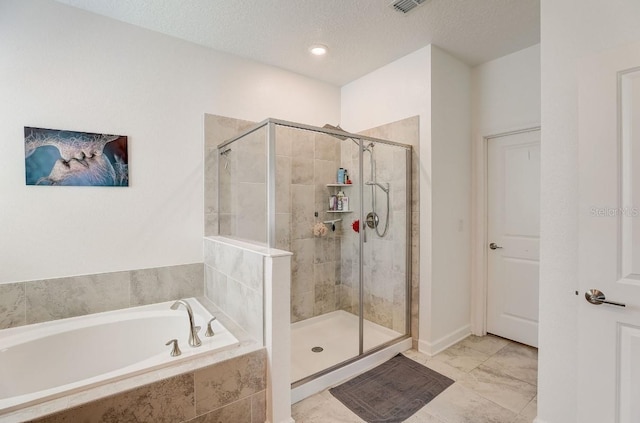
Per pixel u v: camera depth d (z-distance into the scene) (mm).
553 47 1595
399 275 2814
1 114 1837
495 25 2297
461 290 2895
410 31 2369
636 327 1298
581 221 1430
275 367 1733
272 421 1728
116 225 2211
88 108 2094
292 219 2639
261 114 2850
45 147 1956
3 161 1850
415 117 2680
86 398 1294
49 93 1968
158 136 2359
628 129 1312
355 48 2621
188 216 2504
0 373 1628
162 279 2395
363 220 2836
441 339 2682
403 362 2475
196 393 1522
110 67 2166
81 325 1956
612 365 1353
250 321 1905
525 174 2727
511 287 2828
